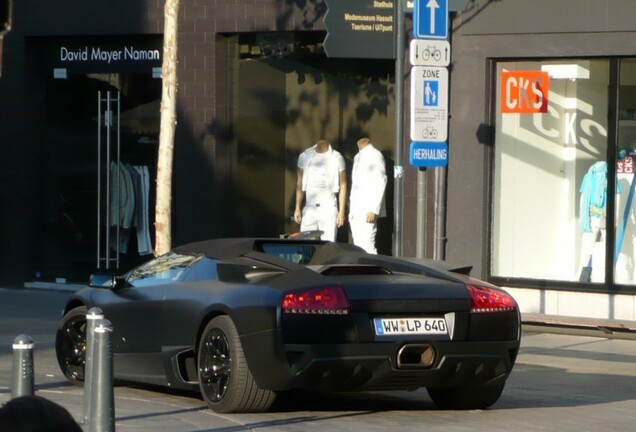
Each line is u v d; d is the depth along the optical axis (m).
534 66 44.47
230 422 23.36
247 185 48.97
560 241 44.72
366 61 47.16
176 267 26.98
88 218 52.81
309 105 48.19
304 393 28.73
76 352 28.97
